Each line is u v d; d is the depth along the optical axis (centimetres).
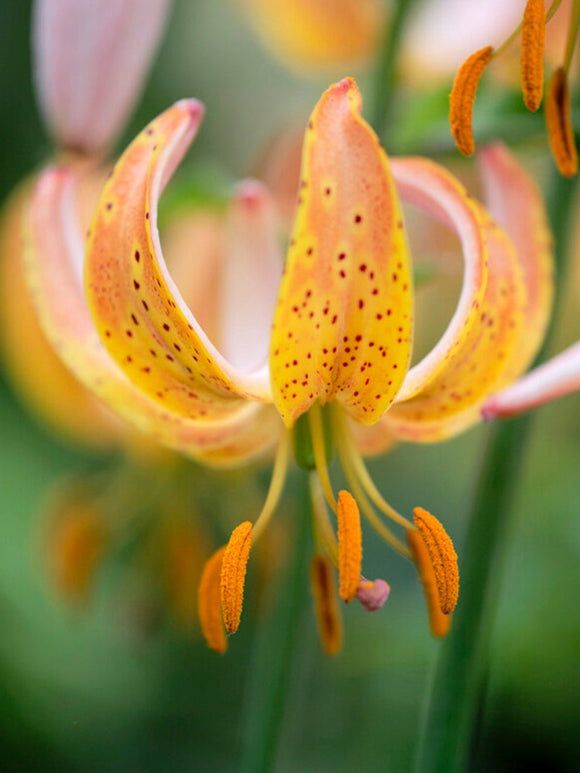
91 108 28
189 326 24
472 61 24
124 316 25
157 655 45
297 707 31
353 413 25
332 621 27
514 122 28
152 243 24
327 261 24
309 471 27
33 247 26
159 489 35
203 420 26
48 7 28
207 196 29
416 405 26
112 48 28
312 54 35
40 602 44
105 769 43
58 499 36
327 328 24
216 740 45
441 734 27
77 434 35
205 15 65
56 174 26
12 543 46
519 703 41
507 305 25
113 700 44
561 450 51
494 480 27
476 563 27
